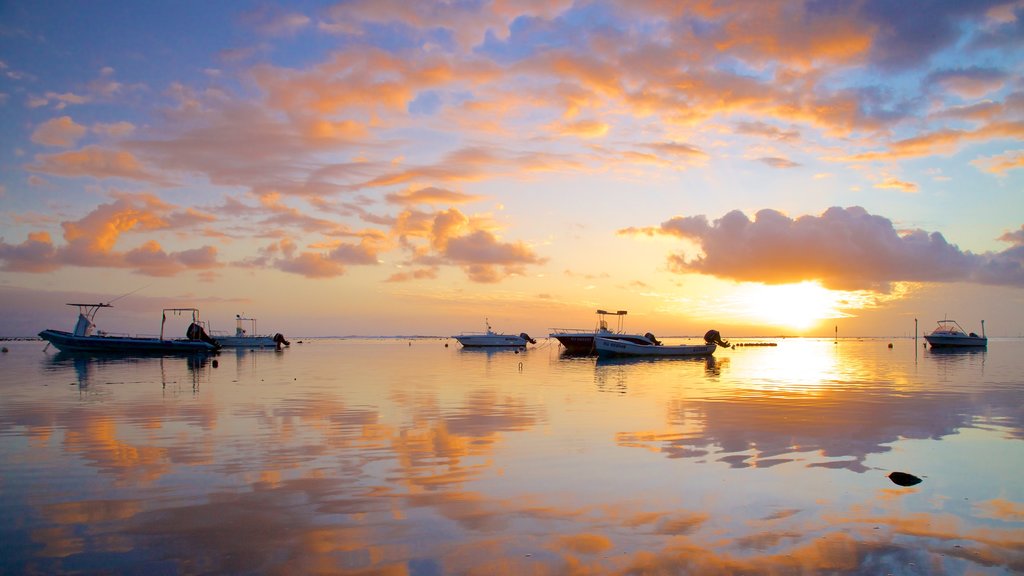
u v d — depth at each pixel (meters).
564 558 8.51
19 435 17.12
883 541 9.16
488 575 7.97
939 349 95.88
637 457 14.38
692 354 68.88
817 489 11.79
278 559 8.50
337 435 17.12
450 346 128.75
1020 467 13.51
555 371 44.81
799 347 123.25
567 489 11.77
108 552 8.77
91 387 30.88
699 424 19.03
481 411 21.94
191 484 12.07
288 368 48.38
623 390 29.75
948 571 8.15
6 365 50.19
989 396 27.02
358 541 9.12
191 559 8.52
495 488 11.80
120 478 12.49
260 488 11.77
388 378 37.62
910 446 15.70
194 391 28.97
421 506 10.71
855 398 26.19
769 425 18.81
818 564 8.34
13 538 9.28
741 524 9.86
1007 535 9.41
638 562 8.38
